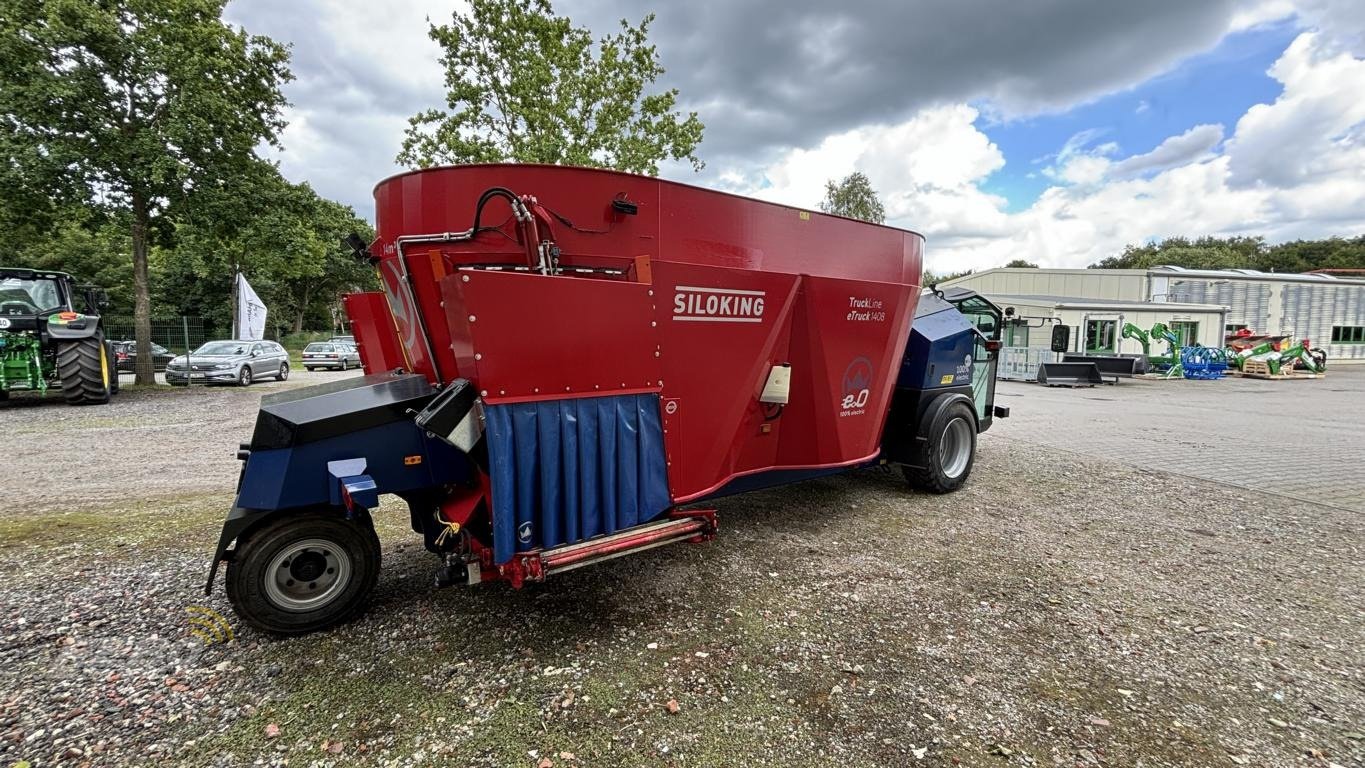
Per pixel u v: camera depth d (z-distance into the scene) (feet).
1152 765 7.09
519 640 9.77
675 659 9.26
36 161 39.17
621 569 12.60
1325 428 32.37
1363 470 22.12
